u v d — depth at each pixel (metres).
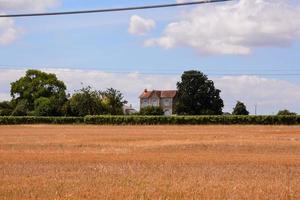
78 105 189.50
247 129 124.06
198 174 36.91
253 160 48.06
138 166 42.19
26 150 62.78
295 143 73.69
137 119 161.12
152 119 160.00
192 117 157.75
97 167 41.25
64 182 32.38
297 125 148.75
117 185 31.11
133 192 28.30
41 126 151.25
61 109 193.00
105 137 91.81
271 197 27.27
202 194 27.89
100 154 56.00
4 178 34.31
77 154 55.88
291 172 38.53
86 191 28.70
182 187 30.22
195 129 125.00
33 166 42.06
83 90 192.38
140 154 56.22
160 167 41.50
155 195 27.42
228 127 137.25
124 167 41.34
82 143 76.12
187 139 84.88
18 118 170.00
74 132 111.38
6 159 48.69
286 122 152.25
